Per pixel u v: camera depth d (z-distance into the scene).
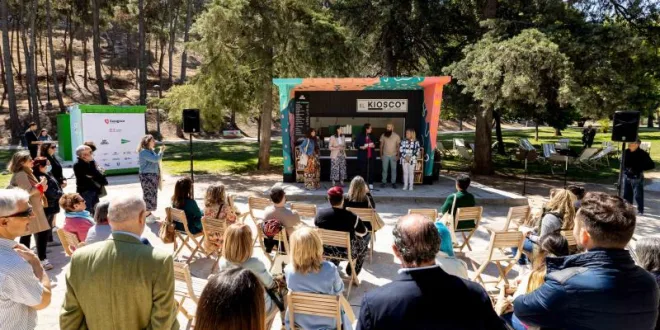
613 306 1.89
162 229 6.21
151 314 2.38
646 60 12.23
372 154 12.51
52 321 4.63
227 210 6.14
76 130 15.65
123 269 2.32
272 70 14.85
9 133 32.00
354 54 14.89
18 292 2.44
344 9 16.84
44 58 47.03
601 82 11.40
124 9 38.16
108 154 14.89
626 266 1.96
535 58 11.14
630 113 7.88
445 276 1.83
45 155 7.63
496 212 10.14
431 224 1.90
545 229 4.81
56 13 37.34
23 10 33.19
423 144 13.16
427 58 17.38
